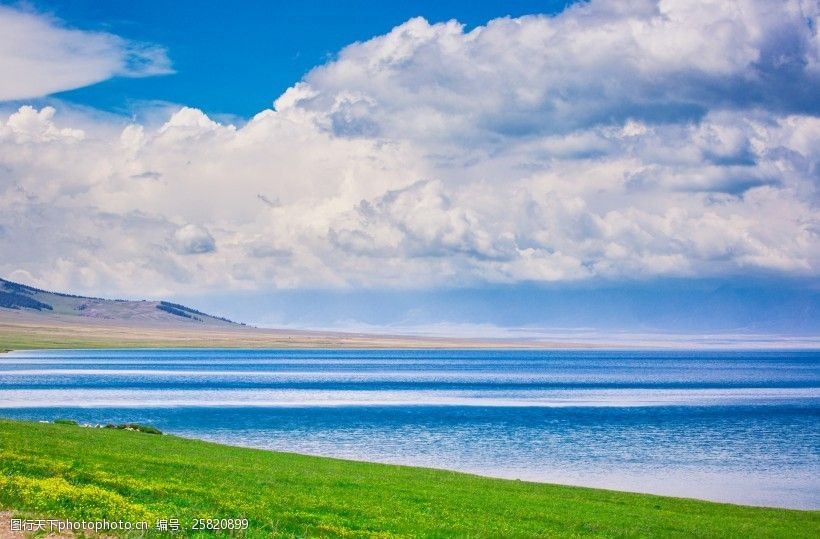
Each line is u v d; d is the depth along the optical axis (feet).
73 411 426.10
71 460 152.56
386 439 327.06
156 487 133.49
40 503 110.22
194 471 161.48
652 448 309.83
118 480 135.44
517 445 312.50
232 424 378.32
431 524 132.05
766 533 154.40
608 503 176.76
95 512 109.29
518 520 145.48
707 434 357.00
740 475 255.70
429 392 626.23
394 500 153.07
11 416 393.91
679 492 228.02
